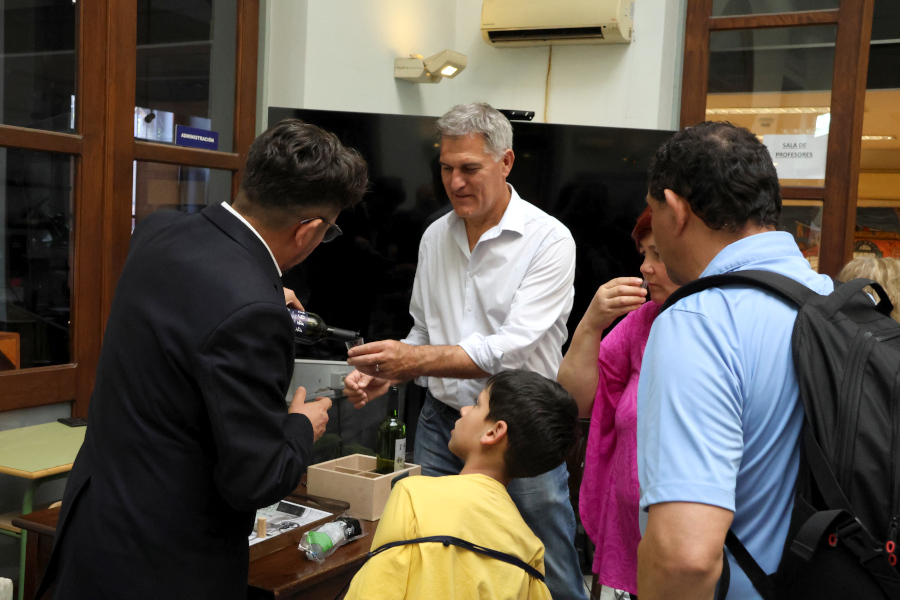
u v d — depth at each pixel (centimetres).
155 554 116
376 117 324
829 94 354
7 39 237
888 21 350
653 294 154
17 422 249
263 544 158
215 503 120
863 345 86
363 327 331
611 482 151
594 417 160
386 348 182
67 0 255
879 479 81
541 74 408
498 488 138
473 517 129
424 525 126
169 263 119
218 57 319
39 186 251
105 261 271
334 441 257
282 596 141
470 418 148
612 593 291
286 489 119
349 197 130
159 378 116
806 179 360
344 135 323
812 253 361
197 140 311
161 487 117
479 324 221
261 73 340
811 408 85
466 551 126
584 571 306
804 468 87
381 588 124
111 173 271
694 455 85
